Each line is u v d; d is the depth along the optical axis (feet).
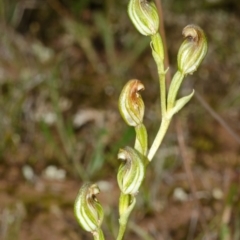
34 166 1.36
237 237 1.13
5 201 1.24
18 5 1.84
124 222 0.62
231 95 1.67
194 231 1.20
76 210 0.61
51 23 1.90
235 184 1.21
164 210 1.25
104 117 1.54
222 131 1.51
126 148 0.60
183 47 0.61
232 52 1.85
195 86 1.69
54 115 1.51
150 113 1.54
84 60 1.77
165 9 2.00
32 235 1.17
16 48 1.73
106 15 1.97
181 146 1.06
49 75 1.53
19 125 1.47
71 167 1.37
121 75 1.71
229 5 2.05
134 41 1.84
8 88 1.56
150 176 1.33
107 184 1.31
